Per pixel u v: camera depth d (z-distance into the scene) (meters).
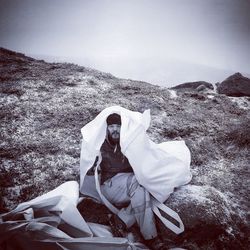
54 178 3.87
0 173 3.94
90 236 2.92
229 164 4.48
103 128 3.13
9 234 2.70
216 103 6.44
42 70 7.30
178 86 8.62
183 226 3.00
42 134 4.74
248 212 3.57
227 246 3.08
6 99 5.71
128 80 7.26
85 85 6.45
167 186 3.18
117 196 3.21
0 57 7.98
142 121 3.21
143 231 3.05
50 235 2.71
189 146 4.69
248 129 5.20
